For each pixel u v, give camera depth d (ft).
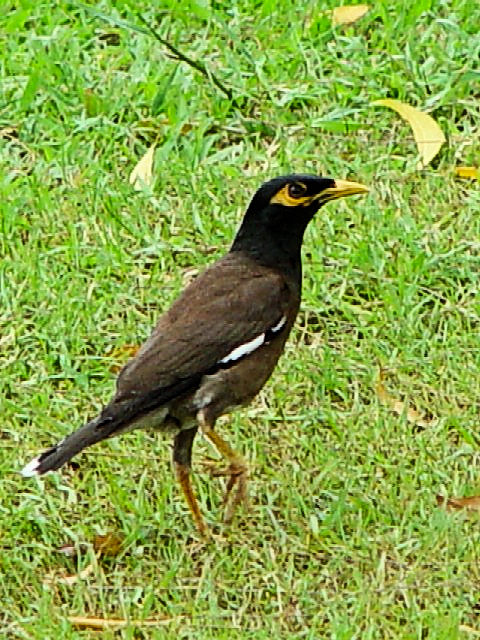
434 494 35.60
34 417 37.65
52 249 42.11
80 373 38.81
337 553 34.14
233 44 48.21
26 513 35.06
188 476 34.63
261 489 35.86
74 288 40.73
